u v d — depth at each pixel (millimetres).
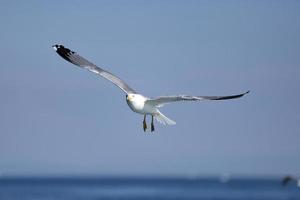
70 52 17766
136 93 17625
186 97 15703
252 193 95250
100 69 17922
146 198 78625
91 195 84875
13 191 97938
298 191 101750
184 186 157375
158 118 17562
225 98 14953
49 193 89750
